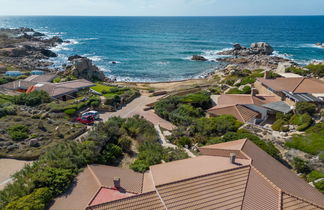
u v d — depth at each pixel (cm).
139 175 2297
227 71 8988
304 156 2978
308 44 17988
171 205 1728
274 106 4391
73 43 18175
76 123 3984
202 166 2219
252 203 1742
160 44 17475
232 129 3741
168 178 2036
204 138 3525
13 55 11494
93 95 5619
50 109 4422
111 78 8925
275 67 9950
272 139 3381
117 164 2823
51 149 2698
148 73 9781
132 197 1800
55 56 13050
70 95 5503
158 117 4638
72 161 2430
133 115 4594
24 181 2073
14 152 2939
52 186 2012
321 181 2434
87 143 2747
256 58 12006
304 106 3941
